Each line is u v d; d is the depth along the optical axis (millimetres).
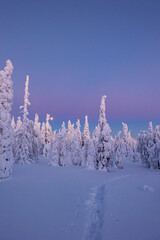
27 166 32250
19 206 9633
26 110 36531
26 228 6887
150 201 11383
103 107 35719
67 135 77438
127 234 6617
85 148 64375
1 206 9617
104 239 6207
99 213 9133
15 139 35750
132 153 69688
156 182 20141
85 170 32250
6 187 14859
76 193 13164
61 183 17281
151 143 48938
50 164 41531
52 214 8477
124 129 71375
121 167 44938
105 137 34312
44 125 70875
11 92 20906
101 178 22641
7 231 6613
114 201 11344
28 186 15336
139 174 30484
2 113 19609
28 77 35719
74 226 7109
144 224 7570
